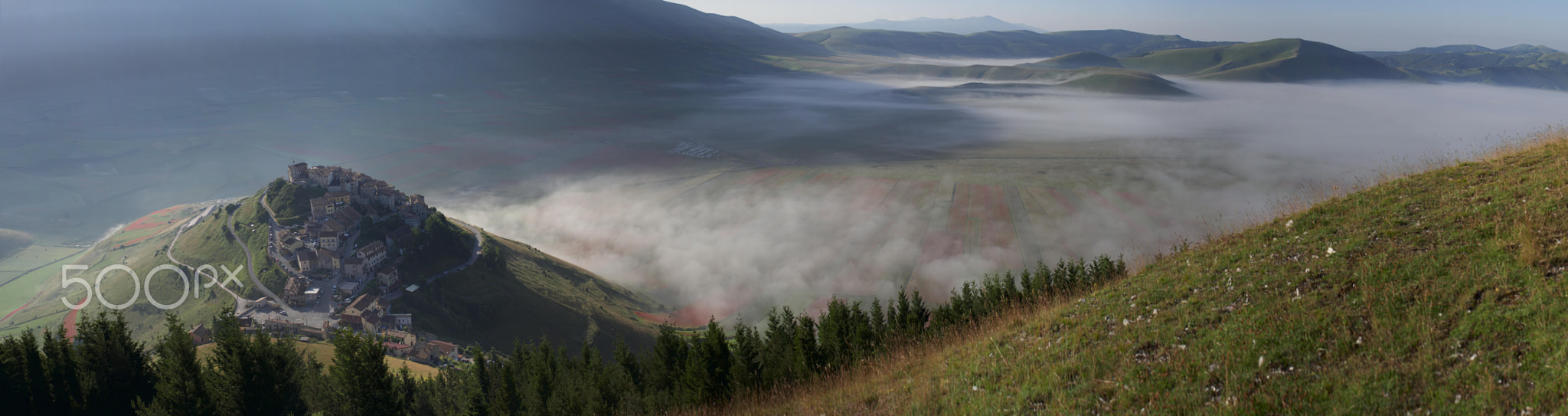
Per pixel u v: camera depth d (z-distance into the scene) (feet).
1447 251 76.18
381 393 137.49
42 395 128.26
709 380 126.52
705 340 145.38
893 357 109.91
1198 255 105.29
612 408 139.33
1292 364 60.85
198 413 122.52
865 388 92.84
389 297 489.26
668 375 157.17
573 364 210.18
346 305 467.11
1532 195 85.40
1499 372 52.19
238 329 134.31
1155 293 90.79
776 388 118.21
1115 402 63.10
